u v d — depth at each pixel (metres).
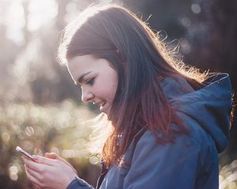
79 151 5.74
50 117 7.67
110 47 2.11
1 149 5.50
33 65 21.55
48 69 21.66
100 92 2.12
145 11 22.28
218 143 2.09
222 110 2.12
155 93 2.06
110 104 2.17
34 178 2.22
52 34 22.64
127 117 2.10
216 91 2.14
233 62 15.44
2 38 36.97
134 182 1.98
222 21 15.72
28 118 6.52
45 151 5.90
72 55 2.12
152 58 2.15
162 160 1.95
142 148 2.00
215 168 2.09
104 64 2.11
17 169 5.41
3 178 5.44
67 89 21.98
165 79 2.14
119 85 2.12
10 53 34.47
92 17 2.15
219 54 15.62
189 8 21.20
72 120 8.27
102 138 2.44
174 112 1.99
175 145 1.95
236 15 15.59
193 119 2.03
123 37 2.12
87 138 6.26
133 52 2.11
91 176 5.65
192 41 17.25
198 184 2.06
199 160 1.99
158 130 1.98
